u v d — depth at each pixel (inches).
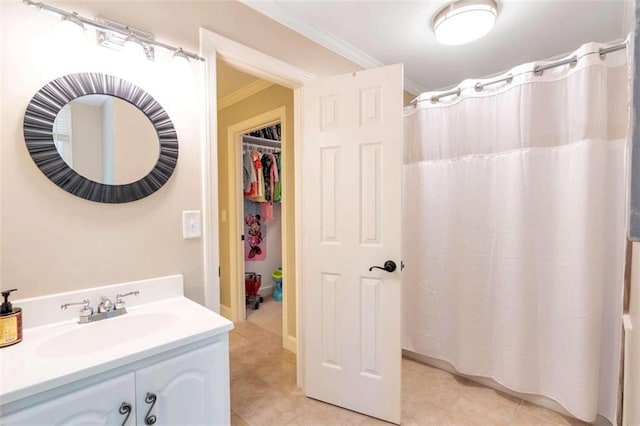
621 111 60.3
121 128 49.9
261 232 160.1
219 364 45.4
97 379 35.3
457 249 84.9
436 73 105.9
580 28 78.6
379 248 68.8
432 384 82.4
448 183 86.0
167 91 54.8
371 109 68.6
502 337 75.8
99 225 48.4
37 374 32.4
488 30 73.5
